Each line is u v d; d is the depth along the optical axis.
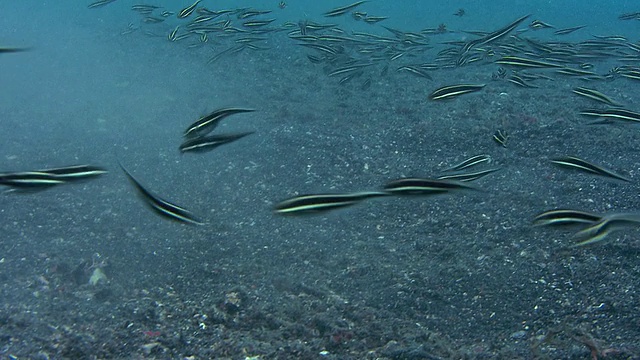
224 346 1.44
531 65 2.19
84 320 1.56
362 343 1.50
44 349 1.41
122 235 2.05
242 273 1.83
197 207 2.27
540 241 1.88
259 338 1.51
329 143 2.84
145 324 1.54
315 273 1.85
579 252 1.78
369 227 2.12
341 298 1.72
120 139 2.96
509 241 1.92
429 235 2.04
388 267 1.86
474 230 2.02
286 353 1.43
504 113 3.25
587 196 2.15
